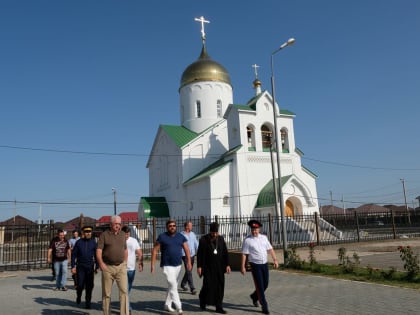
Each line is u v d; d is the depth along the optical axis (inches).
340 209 3006.9
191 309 376.2
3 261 945.5
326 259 781.9
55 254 545.3
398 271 551.8
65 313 382.9
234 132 1489.9
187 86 1851.6
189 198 1552.7
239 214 1370.6
